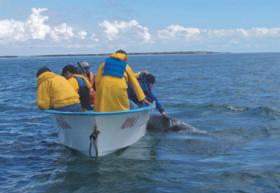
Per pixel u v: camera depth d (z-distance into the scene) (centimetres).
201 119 1205
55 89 806
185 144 888
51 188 624
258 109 1353
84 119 743
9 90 2500
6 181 661
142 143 899
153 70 5244
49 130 1089
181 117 1245
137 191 602
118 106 798
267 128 1048
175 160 760
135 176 668
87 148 782
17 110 1505
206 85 2609
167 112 1344
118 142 813
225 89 2280
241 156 780
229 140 922
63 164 749
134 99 924
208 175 664
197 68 5762
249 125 1098
